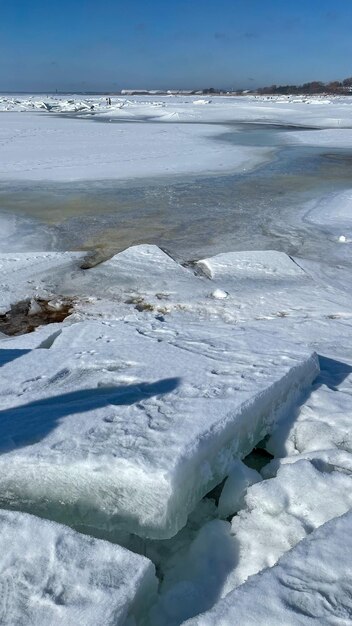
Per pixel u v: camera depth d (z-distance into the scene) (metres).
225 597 2.25
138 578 2.41
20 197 15.23
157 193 15.86
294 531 2.91
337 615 2.13
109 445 3.12
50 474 3.03
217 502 3.41
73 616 2.22
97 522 3.04
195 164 21.34
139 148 25.73
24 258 9.84
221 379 3.94
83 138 29.91
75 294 8.44
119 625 2.24
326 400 4.20
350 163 22.38
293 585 2.28
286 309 7.70
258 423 3.72
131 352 4.63
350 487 3.15
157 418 3.40
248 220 12.89
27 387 4.09
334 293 8.32
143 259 9.81
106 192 15.97
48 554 2.52
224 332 5.30
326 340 6.38
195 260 10.05
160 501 2.85
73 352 4.74
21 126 38.84
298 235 11.63
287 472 3.26
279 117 54.28
